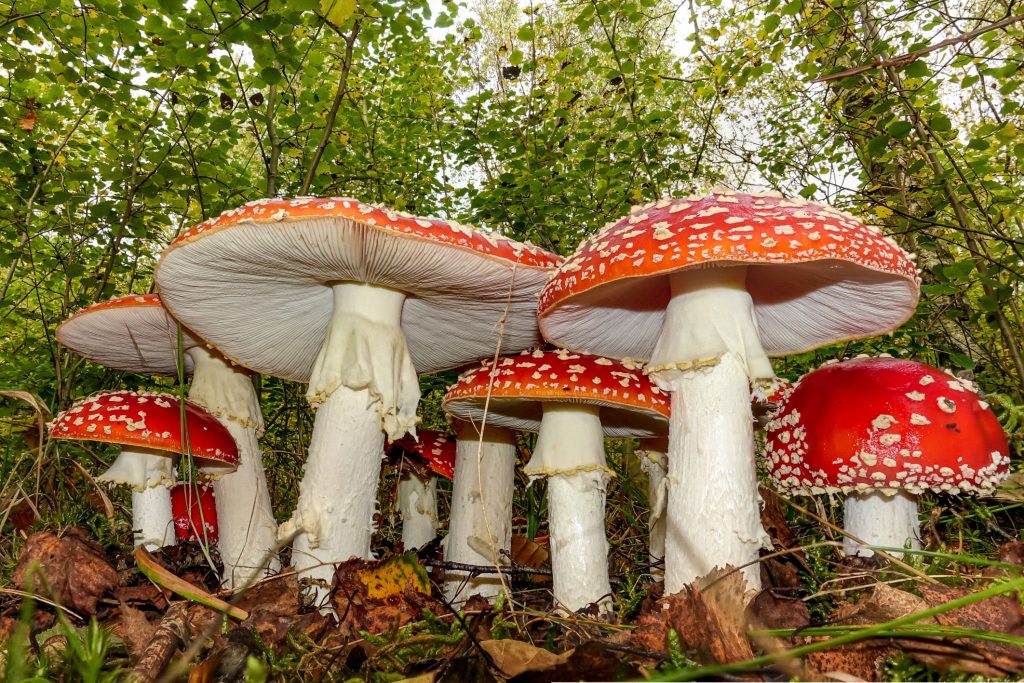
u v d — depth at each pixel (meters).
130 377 0.47
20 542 0.30
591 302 0.25
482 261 0.24
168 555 0.31
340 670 0.19
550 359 0.27
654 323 0.29
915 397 0.25
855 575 0.21
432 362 0.39
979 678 0.16
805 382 0.28
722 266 0.21
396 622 0.20
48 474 0.36
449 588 0.32
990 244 0.40
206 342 0.33
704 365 0.22
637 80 0.52
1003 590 0.13
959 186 0.36
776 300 0.28
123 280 0.53
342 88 0.44
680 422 0.23
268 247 0.23
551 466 0.27
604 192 0.52
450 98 0.60
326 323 0.33
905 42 0.36
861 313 0.27
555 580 0.26
